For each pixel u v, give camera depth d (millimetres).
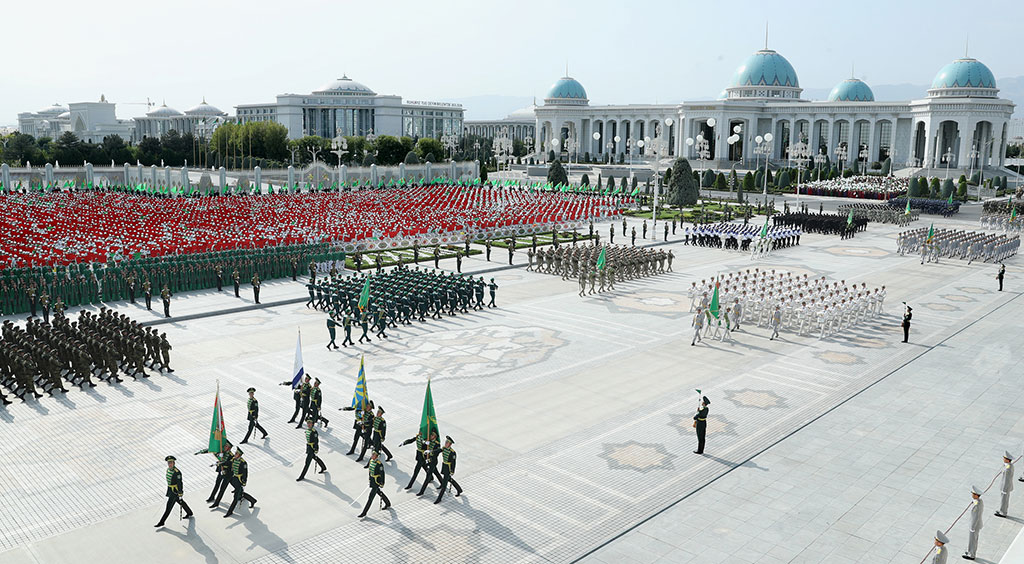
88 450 23516
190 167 174500
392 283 42562
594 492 21156
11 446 23750
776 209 98562
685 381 30922
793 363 33594
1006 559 15203
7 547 18031
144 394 28453
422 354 33938
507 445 24234
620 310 43031
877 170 159500
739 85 184500
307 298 45125
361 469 22438
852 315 40688
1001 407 28312
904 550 18328
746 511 20172
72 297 41844
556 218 76688
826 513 20094
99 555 17734
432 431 20562
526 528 19188
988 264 61438
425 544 18344
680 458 23469
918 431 25922
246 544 18266
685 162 96062
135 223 65688
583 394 29094
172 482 18844
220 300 44062
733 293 41625
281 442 24281
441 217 73188
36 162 159625
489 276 53469
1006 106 151875
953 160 162125
